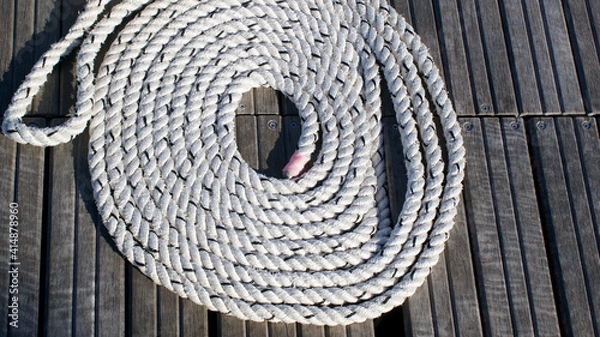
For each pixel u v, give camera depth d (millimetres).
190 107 1294
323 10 1349
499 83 1357
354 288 1237
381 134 1302
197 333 1233
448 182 1279
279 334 1238
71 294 1233
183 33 1317
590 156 1333
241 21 1337
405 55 1326
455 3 1392
